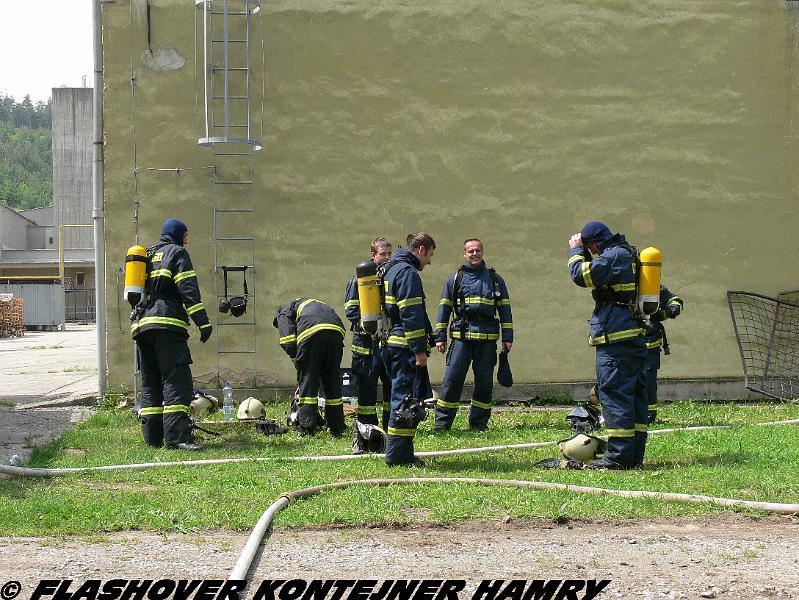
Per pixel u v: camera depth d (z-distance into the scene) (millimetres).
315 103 15250
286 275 15188
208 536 6727
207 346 15039
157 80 14953
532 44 15641
